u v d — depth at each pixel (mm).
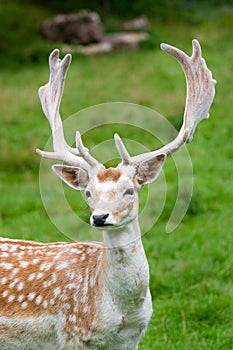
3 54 32281
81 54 32219
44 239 12781
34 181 17062
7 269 7973
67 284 7730
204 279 11938
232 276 12086
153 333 10133
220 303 10938
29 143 19828
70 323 7664
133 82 26750
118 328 7523
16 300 7793
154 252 12836
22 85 27203
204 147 19156
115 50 33531
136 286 7363
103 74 28359
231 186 16359
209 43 33969
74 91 25469
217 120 21281
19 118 22641
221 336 10133
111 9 40844
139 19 37781
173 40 35031
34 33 35312
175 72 28141
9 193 16250
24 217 14594
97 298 7539
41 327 7738
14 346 7871
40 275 7867
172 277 11898
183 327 10328
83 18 34656
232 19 38031
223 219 14516
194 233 13617
